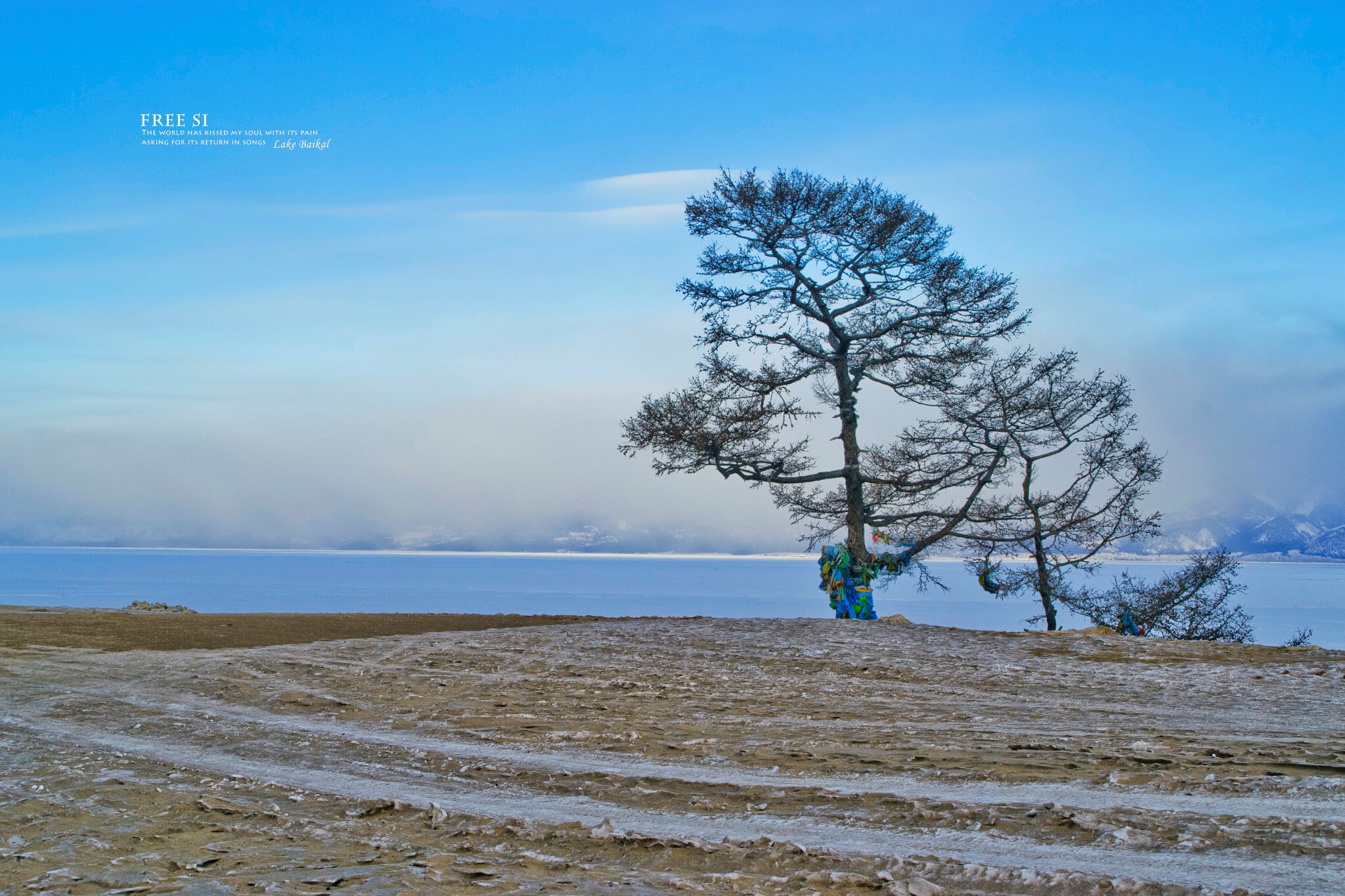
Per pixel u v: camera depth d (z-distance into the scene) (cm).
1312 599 17500
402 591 14650
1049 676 1353
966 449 2680
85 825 655
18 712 1115
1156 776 711
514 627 2119
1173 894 473
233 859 569
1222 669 1398
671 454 2503
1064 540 2639
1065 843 562
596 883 525
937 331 2502
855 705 1123
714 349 2553
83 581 15775
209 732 991
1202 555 2752
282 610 8188
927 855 555
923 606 19525
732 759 824
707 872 543
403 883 522
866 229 2483
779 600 15325
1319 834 550
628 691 1241
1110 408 2602
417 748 899
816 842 591
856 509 2470
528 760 838
